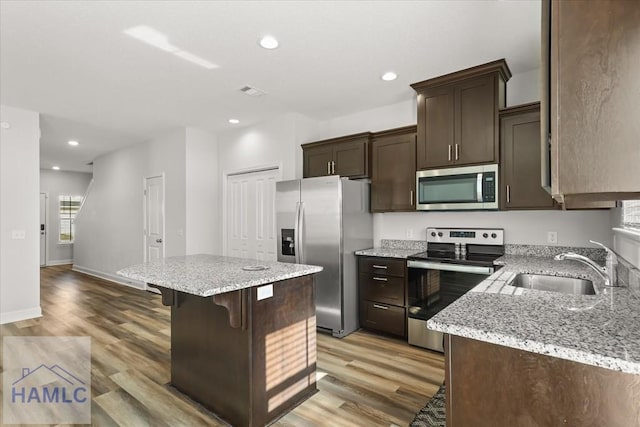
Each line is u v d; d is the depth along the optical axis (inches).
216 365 83.8
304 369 90.3
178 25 90.9
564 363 39.6
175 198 198.8
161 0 80.4
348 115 169.2
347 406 86.0
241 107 157.0
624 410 36.5
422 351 118.8
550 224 116.7
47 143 228.4
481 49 103.9
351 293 137.6
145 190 222.8
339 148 153.7
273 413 81.4
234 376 79.6
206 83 129.3
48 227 342.3
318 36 96.7
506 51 105.0
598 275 80.8
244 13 85.8
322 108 159.2
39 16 86.0
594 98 38.4
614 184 37.6
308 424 79.1
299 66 115.3
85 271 292.7
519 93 121.6
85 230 294.2
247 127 188.2
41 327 146.4
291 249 147.6
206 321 86.4
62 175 351.3
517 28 92.6
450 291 113.8
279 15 86.7
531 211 120.3
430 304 118.5
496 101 111.7
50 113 164.1
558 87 40.0
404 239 149.4
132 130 196.9
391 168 140.2
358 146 147.5
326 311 135.6
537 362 41.2
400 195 137.5
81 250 300.8
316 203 139.0
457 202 118.9
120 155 246.8
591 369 38.1
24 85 130.0
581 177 38.9
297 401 87.7
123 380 100.1
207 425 79.4
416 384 96.3
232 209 197.9
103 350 122.1
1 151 150.9
